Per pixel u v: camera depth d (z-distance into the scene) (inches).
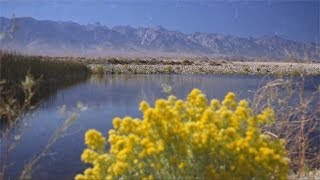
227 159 167.9
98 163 173.2
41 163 390.9
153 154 165.3
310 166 286.2
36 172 366.0
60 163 392.5
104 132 537.6
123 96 949.2
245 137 173.8
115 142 174.4
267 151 164.7
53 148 445.1
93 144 175.2
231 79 1750.7
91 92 1041.5
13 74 753.6
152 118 167.0
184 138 166.4
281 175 169.9
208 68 2503.7
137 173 169.5
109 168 169.2
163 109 169.2
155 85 1299.2
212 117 171.9
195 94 186.4
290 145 273.6
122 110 736.3
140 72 2224.4
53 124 557.0
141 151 167.2
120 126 180.1
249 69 2400.3
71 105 764.0
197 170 166.2
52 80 1174.3
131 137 165.9
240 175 166.4
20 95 620.7
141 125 171.0
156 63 2950.3
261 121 181.5
